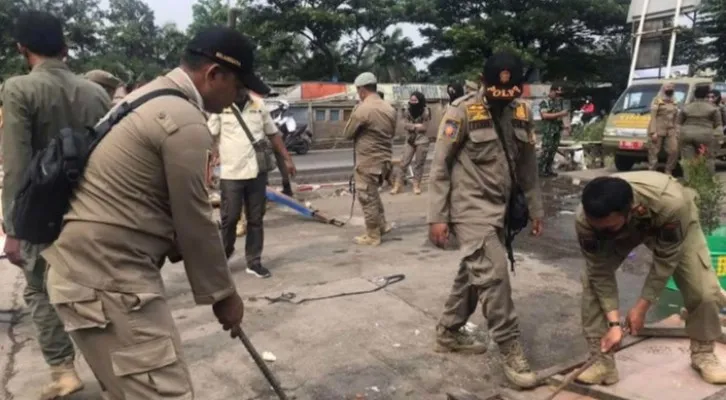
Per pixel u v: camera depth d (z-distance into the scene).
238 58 2.21
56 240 2.13
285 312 4.57
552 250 6.35
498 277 3.38
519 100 3.58
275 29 35.75
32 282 3.21
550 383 3.45
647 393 3.25
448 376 3.61
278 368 3.72
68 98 3.16
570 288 5.09
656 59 15.20
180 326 4.34
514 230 3.61
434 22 37.06
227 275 2.26
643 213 2.98
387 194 10.11
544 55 37.19
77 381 3.36
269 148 5.48
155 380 2.10
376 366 3.74
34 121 3.07
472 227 3.42
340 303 4.74
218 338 4.13
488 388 3.46
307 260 5.98
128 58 43.44
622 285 5.18
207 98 2.24
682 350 3.79
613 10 35.41
